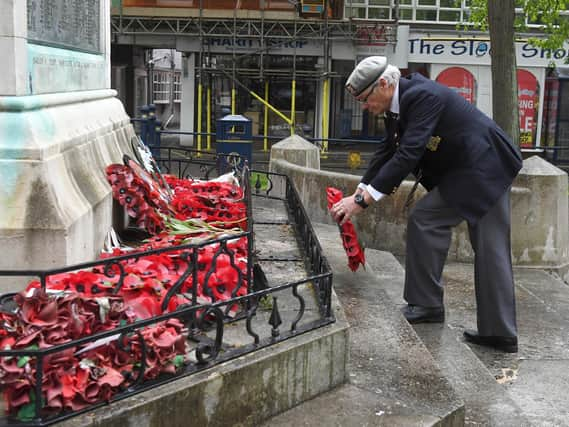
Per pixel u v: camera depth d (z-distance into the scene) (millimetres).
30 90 3469
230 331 3193
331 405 2941
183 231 4246
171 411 2436
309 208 7996
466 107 4148
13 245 3180
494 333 4461
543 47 12102
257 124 22906
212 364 2656
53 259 3215
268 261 4652
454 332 4699
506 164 4207
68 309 2471
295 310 3557
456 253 6824
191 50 22016
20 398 2242
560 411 3707
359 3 22016
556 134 21031
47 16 3777
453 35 22062
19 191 3227
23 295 2535
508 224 4332
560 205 6809
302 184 8141
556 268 6801
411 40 21938
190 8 21453
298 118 22953
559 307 5570
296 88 22797
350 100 23422
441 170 4254
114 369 2455
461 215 4184
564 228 6918
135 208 4191
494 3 8320
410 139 3982
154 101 32812
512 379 4102
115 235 4219
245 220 4699
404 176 4023
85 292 2859
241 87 22641
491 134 4152
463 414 3012
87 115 4395
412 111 4035
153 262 3328
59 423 2225
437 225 4422
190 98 22562
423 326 4582
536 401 3826
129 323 2650
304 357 2934
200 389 2520
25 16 3367
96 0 4867
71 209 3410
